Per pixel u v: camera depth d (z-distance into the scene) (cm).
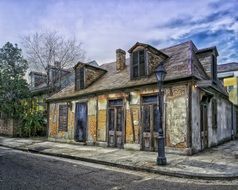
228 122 1762
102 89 1405
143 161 917
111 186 624
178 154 1056
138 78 1281
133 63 1319
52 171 798
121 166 877
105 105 1409
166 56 1352
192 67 1137
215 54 1386
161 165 838
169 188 609
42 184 632
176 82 1102
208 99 1312
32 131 2156
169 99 1120
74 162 991
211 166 817
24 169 825
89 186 620
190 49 1330
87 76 1633
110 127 1373
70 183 646
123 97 1306
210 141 1312
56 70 2373
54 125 1786
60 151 1230
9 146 1516
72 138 1609
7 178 692
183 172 738
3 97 2139
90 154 1108
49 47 2373
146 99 1212
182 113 1071
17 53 2288
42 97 2289
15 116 2122
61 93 1833
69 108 1664
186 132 1050
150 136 1170
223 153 1094
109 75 1652
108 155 1071
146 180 692
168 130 1106
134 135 1236
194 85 1105
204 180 693
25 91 2191
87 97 1534
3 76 2170
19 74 2269
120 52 1648
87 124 1510
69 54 2428
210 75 1309
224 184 650
